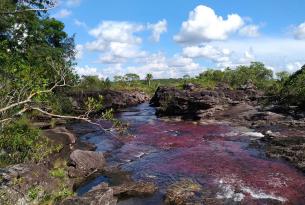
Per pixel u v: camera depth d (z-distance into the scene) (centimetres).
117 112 6769
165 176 2228
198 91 6234
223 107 5547
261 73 12306
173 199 1780
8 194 1354
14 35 3183
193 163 2542
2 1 2030
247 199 1759
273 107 5175
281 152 2717
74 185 2059
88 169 2339
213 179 2122
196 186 1977
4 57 1340
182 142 3416
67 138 3084
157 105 7644
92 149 3006
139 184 2011
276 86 7038
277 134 3431
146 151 3016
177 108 5453
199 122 4806
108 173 2319
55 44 4709
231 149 2998
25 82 1210
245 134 3706
